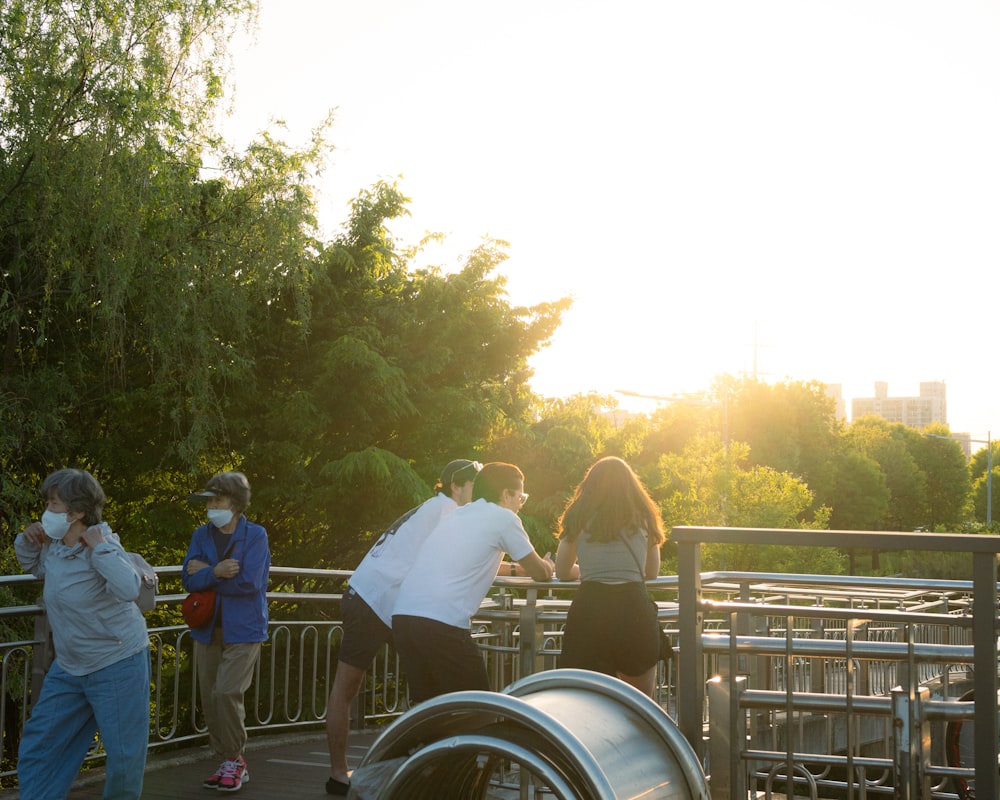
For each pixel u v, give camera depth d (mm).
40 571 4148
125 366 14906
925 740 3457
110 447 15469
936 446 90312
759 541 3586
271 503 16609
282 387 17531
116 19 13195
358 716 7941
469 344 19141
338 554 17781
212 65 14172
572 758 2734
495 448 20312
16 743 9984
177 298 13625
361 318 18672
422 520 5375
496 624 5945
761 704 3672
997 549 3336
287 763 6379
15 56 12656
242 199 14734
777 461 62812
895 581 4016
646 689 4602
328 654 7953
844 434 79062
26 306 13797
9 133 12633
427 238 19812
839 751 7633
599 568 4551
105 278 12680
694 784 3135
